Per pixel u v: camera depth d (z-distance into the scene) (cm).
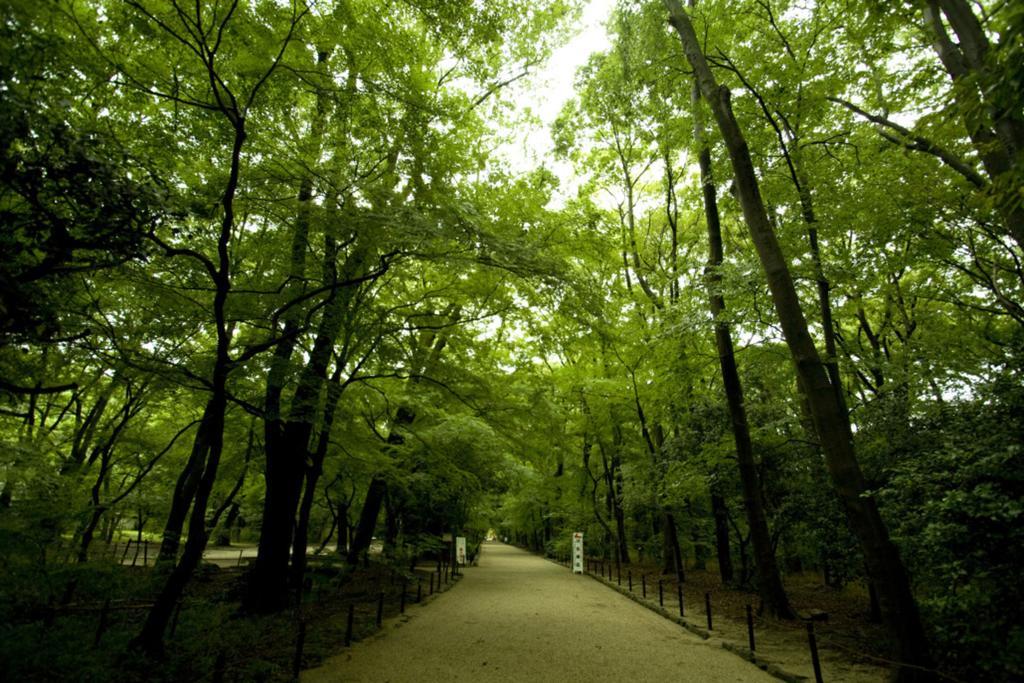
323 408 1044
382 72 845
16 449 1007
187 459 1742
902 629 662
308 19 734
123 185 508
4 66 427
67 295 688
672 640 977
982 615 630
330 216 838
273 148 814
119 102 746
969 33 710
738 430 1274
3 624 802
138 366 776
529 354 1622
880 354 1571
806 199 1188
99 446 1562
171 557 1273
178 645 793
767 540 1194
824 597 1419
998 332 1419
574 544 2512
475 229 820
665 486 1725
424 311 1288
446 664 788
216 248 908
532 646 918
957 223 1084
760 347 1588
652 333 1812
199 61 741
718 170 1372
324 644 863
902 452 950
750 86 1237
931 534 655
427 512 2177
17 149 478
